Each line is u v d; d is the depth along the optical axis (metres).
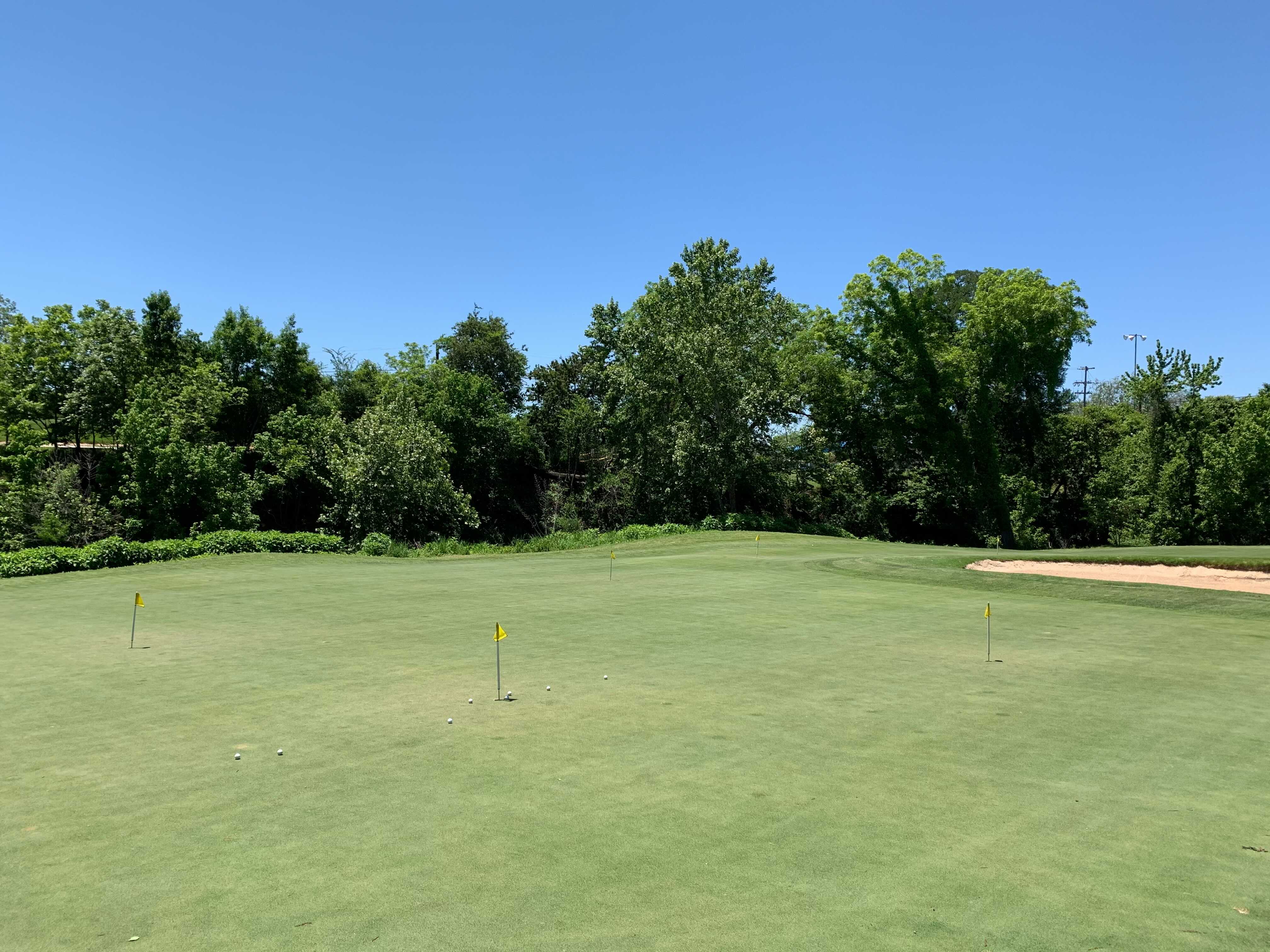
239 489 41.41
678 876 5.24
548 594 19.33
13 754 7.72
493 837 5.84
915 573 23.09
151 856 5.53
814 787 6.88
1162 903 4.93
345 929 4.55
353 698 9.76
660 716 9.02
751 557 29.92
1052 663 11.84
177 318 48.50
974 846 5.75
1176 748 7.97
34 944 4.40
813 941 4.43
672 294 54.69
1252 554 24.58
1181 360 45.59
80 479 40.22
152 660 11.93
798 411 54.09
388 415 44.75
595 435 60.34
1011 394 52.72
